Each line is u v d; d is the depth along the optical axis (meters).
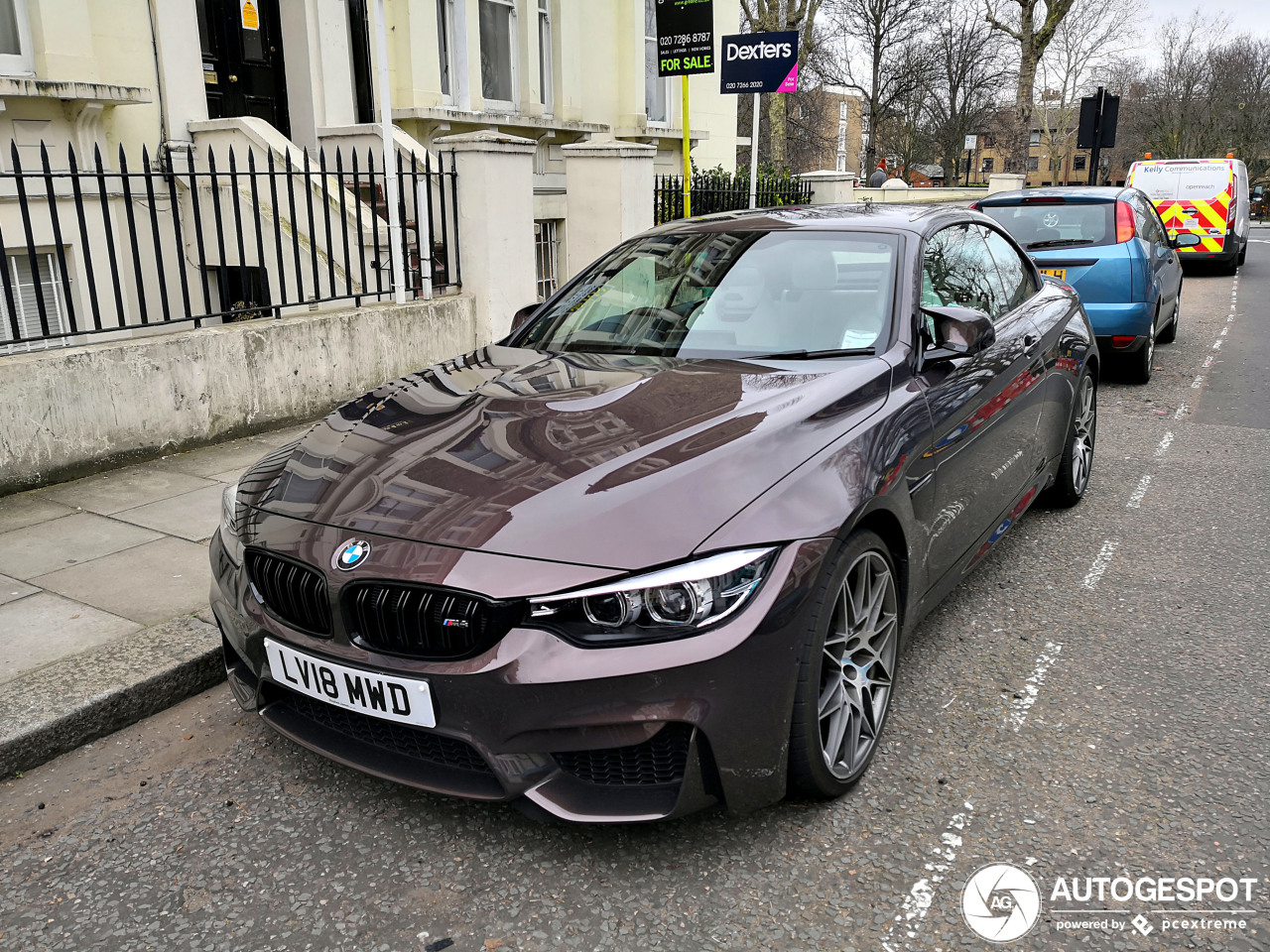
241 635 2.69
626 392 3.02
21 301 6.92
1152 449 6.46
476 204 7.46
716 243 3.92
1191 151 64.94
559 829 2.61
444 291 7.73
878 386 3.03
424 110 9.80
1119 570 4.40
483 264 7.57
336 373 6.66
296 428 6.41
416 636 2.32
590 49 12.50
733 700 2.26
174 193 5.63
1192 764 2.87
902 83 42.09
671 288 3.77
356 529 2.48
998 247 4.57
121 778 2.90
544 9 11.72
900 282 3.44
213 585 2.98
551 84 11.96
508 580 2.23
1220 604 4.02
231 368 6.02
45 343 6.96
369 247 7.58
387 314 6.94
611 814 2.26
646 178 9.36
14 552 4.35
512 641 2.23
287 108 9.16
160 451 5.71
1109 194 8.21
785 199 12.72
